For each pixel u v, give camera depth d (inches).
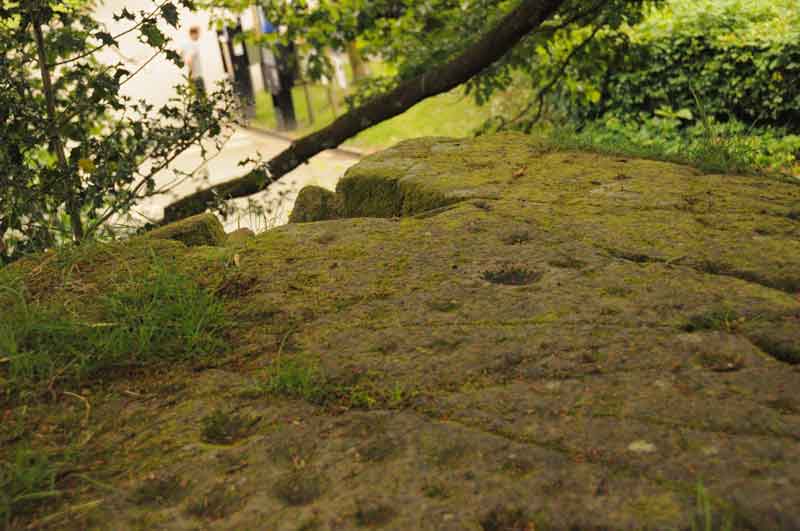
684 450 67.3
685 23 466.6
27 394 87.8
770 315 92.0
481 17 386.3
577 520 60.5
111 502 68.4
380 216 163.3
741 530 57.9
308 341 94.3
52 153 198.2
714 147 174.1
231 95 214.7
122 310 103.7
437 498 64.2
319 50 429.1
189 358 94.1
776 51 414.9
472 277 107.6
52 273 120.3
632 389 77.6
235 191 303.3
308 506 64.7
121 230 179.0
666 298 97.3
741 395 75.4
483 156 174.6
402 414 76.9
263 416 79.8
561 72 394.0
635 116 484.1
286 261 117.6
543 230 123.1
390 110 327.3
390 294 104.6
